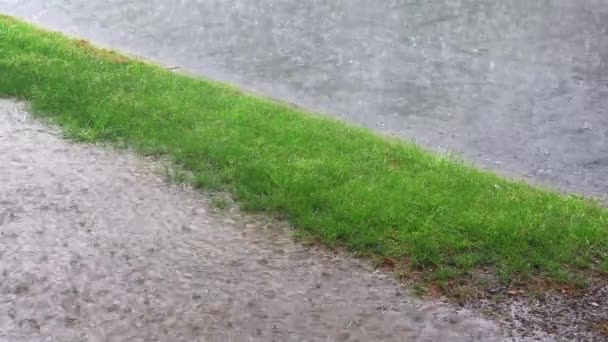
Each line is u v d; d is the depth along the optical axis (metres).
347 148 6.96
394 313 4.64
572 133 8.17
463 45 11.16
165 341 4.32
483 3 13.38
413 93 9.24
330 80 9.59
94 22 11.83
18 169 6.38
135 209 5.81
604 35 11.66
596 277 5.04
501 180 6.59
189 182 6.27
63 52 9.34
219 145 6.79
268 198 5.92
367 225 5.52
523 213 5.70
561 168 7.29
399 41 11.30
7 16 11.38
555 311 4.70
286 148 6.83
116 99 7.75
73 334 4.36
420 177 6.39
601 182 6.99
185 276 4.96
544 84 9.66
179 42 10.95
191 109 7.67
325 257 5.23
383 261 5.16
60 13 12.29
